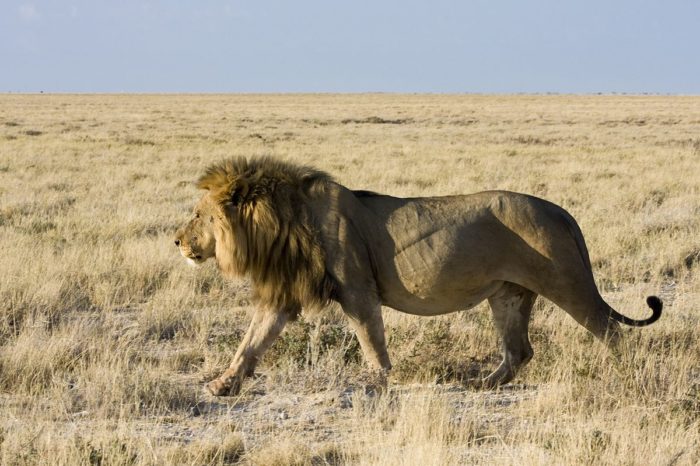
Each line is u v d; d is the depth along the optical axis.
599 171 38.00
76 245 19.58
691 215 24.59
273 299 11.23
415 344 12.76
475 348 13.23
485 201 11.20
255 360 11.28
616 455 8.54
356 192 11.53
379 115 113.44
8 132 66.75
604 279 17.97
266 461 8.72
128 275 17.34
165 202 28.34
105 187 31.97
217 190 11.30
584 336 13.25
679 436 9.02
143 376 11.16
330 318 14.61
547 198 29.17
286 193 11.09
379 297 11.33
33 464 8.41
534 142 63.50
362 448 9.02
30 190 30.66
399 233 11.08
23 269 16.75
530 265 11.08
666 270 19.06
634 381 10.85
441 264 10.98
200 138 63.66
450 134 73.44
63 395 10.61
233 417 10.38
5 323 14.02
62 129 73.56
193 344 13.61
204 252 11.63
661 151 51.22
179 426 10.03
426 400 10.05
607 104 174.62
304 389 11.38
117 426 9.67
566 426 9.53
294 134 71.75
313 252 10.91
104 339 13.18
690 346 13.05
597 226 22.88
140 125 84.12
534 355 12.62
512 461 8.51
